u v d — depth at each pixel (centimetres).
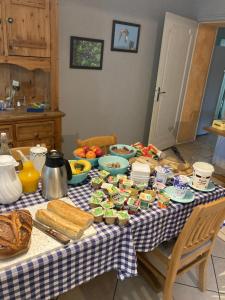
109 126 359
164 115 396
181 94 410
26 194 128
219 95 504
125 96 358
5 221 94
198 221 122
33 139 248
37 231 101
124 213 111
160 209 124
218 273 185
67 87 303
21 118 233
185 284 174
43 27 227
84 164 149
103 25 301
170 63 362
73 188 138
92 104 331
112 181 141
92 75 316
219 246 212
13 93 266
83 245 97
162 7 340
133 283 171
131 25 321
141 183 142
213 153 403
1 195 115
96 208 115
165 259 140
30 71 268
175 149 429
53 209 110
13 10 211
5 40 216
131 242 109
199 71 419
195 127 470
